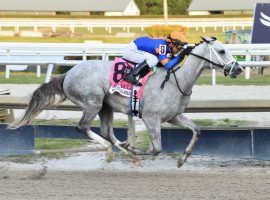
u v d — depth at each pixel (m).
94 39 47.00
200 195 7.91
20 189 8.34
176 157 10.39
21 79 20.58
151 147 10.48
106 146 9.55
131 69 9.20
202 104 10.34
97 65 9.46
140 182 8.72
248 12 67.06
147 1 73.38
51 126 10.96
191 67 9.12
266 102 10.17
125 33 50.19
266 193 7.99
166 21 49.62
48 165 9.98
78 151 10.24
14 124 9.72
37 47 18.78
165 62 9.08
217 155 10.38
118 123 12.84
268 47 18.81
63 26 54.62
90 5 72.44
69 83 9.53
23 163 10.16
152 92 9.05
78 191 8.20
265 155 10.17
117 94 9.27
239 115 14.06
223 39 41.81
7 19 55.00
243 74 22.69
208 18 51.56
